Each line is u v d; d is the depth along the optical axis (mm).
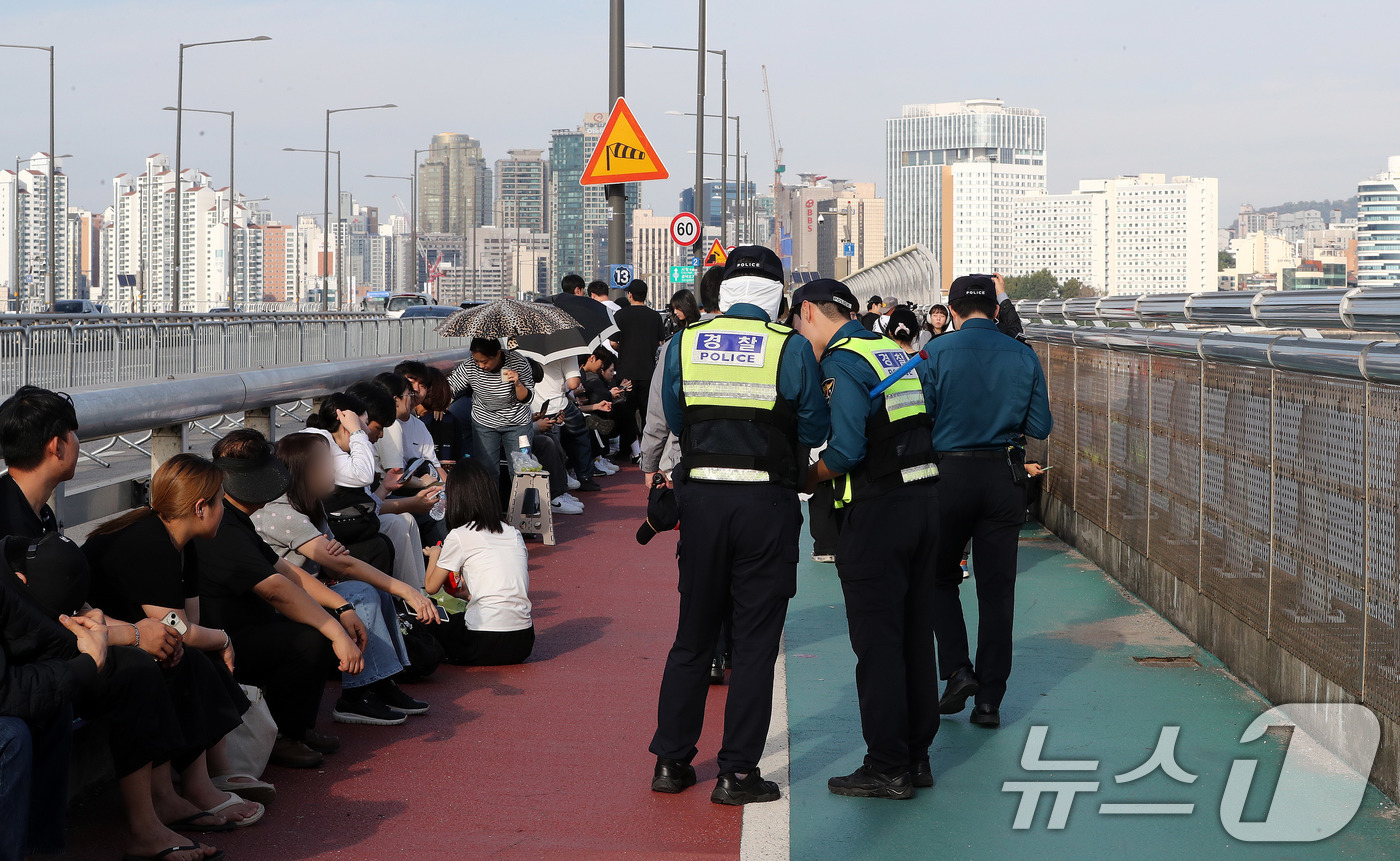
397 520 7086
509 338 11086
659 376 5094
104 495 6004
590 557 10312
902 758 4977
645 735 5762
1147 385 8359
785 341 4875
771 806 4840
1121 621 7895
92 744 4828
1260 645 6223
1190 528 7395
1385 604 4824
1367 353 4863
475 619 6898
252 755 4898
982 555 5953
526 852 4375
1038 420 5965
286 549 5805
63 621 3877
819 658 7152
